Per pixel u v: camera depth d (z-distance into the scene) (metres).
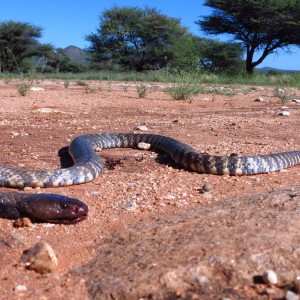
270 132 1.44
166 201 0.81
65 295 0.53
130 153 1.17
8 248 0.64
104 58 7.68
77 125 1.52
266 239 0.58
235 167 0.97
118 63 7.75
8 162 1.05
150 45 7.41
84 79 5.04
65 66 8.62
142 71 7.45
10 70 8.13
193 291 0.51
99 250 0.63
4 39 7.95
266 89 3.56
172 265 0.55
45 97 2.40
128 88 3.28
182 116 1.79
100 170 0.98
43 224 0.72
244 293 0.51
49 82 4.14
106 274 0.56
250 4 6.26
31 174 0.88
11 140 1.27
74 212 0.71
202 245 0.58
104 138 1.23
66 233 0.69
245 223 0.64
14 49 8.07
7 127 1.46
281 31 6.58
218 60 7.02
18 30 7.96
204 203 0.80
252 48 6.89
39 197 0.73
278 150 1.18
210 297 0.50
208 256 0.56
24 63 8.33
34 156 1.10
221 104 2.28
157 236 0.64
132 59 7.58
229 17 6.64
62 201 0.72
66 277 0.57
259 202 0.73
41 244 0.60
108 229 0.70
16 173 0.87
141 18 7.48
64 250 0.64
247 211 0.69
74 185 0.91
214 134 1.39
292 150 1.17
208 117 1.76
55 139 1.29
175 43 7.20
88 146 1.08
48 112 1.80
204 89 2.94
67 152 1.15
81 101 2.25
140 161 1.09
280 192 0.78
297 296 0.49
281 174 0.97
